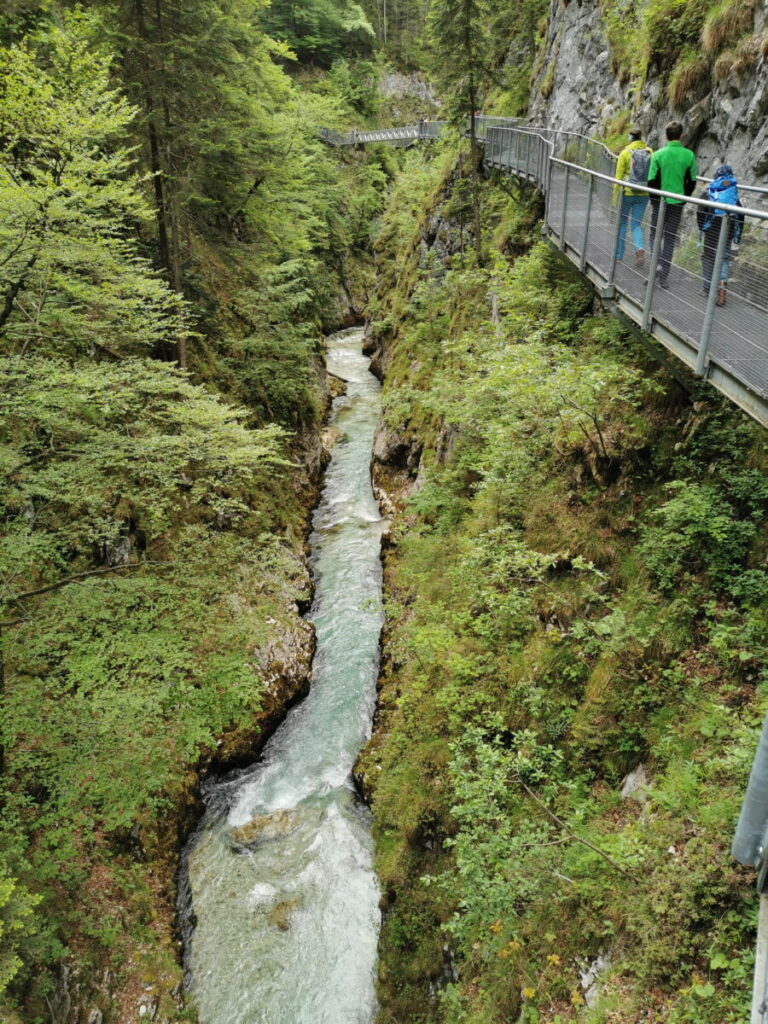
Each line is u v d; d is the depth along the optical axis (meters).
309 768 11.53
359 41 60.00
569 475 9.70
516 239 16.78
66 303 9.09
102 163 7.43
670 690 6.59
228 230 21.75
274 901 9.32
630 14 13.17
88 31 12.30
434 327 22.25
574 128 16.28
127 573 11.15
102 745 8.35
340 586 16.30
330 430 25.48
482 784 6.18
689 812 5.54
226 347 19.00
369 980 8.17
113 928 8.27
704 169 9.39
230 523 15.48
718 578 6.77
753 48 8.18
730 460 7.23
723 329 5.64
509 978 6.28
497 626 9.48
